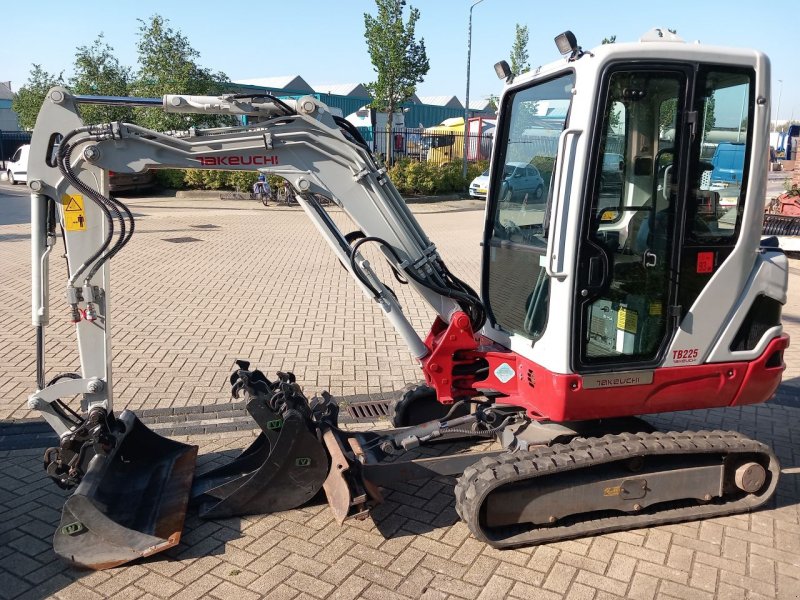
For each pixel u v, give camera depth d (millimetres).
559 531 3773
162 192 22625
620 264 3740
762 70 3717
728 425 5484
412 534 3859
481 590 3361
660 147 3691
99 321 3844
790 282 10930
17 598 3266
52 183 3676
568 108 3678
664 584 3430
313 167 3918
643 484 3854
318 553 3652
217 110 3949
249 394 3979
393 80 23812
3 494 4246
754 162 3811
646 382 3854
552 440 4039
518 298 4270
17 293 9281
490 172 4656
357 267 4055
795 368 6812
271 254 12430
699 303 3865
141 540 3498
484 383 4309
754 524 4008
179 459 4359
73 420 3967
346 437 4133
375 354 7012
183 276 10453
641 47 3508
